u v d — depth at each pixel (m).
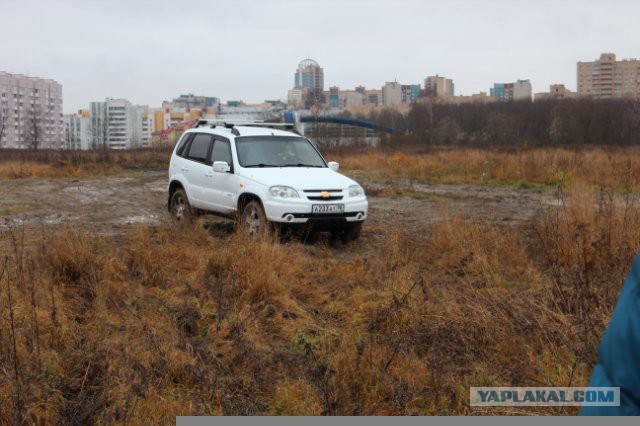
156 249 7.83
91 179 22.62
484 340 5.18
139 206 14.46
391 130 80.19
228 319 5.82
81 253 7.24
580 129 72.19
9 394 4.04
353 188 9.86
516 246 8.27
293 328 5.80
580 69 173.12
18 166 24.73
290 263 7.75
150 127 160.50
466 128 90.50
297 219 9.33
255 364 4.89
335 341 5.45
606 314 5.45
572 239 7.63
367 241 10.20
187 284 6.83
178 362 4.77
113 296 6.37
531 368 4.65
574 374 4.47
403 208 14.21
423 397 4.40
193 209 11.12
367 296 6.75
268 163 10.34
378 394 4.40
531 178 20.75
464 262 8.05
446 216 9.85
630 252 7.03
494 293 6.45
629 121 70.56
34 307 5.45
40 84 125.31
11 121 116.94
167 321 5.78
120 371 4.54
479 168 22.45
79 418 3.98
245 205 9.98
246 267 7.04
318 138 49.50
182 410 4.14
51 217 12.46
